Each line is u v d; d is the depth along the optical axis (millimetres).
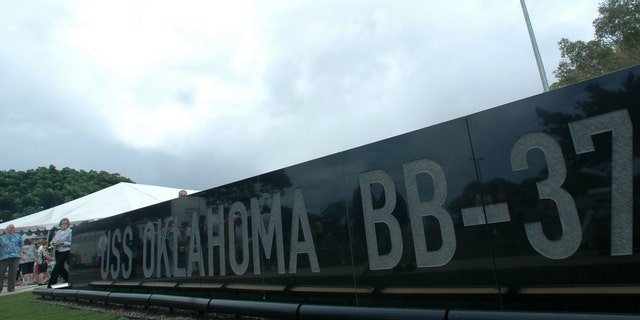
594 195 2627
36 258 14625
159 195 16953
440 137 3439
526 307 2873
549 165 2828
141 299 6402
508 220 3000
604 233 2578
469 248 3197
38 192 64812
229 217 5613
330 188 4328
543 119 2871
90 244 9102
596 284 2588
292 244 4688
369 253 3902
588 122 2670
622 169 2525
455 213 3299
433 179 3457
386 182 3811
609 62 21375
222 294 5602
